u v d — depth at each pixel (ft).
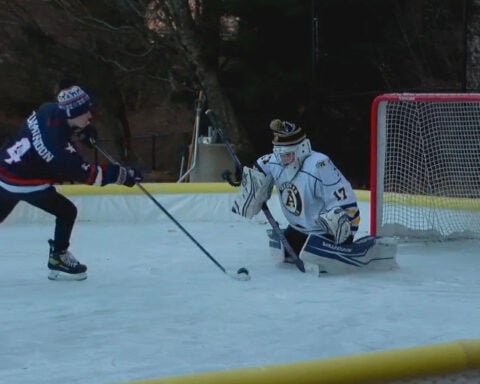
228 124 123.95
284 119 123.65
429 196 66.39
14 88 151.33
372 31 120.47
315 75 106.73
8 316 40.52
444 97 61.31
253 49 122.72
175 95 138.62
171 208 78.59
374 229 63.57
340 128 119.85
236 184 54.49
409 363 28.50
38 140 44.27
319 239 50.60
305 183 51.19
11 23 136.46
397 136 67.67
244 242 65.87
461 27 116.06
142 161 169.48
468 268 54.44
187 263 55.88
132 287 47.62
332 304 43.27
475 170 68.08
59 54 136.77
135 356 33.63
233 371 26.30
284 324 38.93
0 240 66.44
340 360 27.61
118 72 141.18
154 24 128.06
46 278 50.21
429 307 42.80
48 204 47.03
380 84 119.75
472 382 30.09
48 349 34.76
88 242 65.26
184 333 37.27
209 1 120.88
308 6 114.62
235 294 45.65
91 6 129.49
